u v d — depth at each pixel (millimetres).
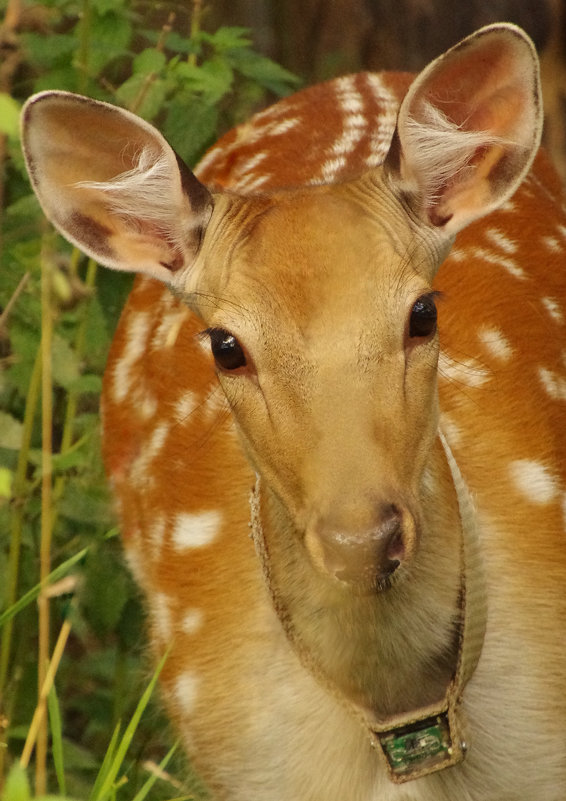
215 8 13672
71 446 9461
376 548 6148
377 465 6281
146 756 9461
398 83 10406
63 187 7160
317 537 6277
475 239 8797
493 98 7070
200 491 8195
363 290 6484
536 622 7559
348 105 10086
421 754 7102
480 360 8109
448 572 6988
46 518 7730
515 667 7457
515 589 7559
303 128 9906
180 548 8148
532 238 9055
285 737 7480
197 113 9602
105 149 7133
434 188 7133
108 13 9531
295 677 7426
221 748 7703
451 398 7934
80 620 9344
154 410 8930
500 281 8547
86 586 9156
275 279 6570
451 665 7086
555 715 7531
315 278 6516
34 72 10211
